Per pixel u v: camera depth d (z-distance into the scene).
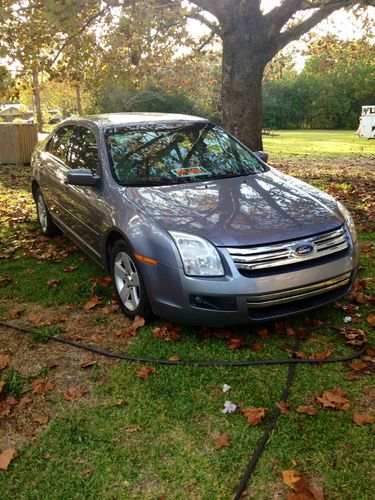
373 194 8.84
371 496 2.35
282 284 3.46
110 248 4.39
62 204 5.46
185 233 3.53
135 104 37.59
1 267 5.57
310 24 9.92
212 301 3.50
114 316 4.25
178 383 3.26
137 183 4.33
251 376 3.30
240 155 5.00
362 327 3.89
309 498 2.33
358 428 2.79
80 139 5.37
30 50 9.27
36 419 2.97
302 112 56.44
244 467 2.56
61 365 3.55
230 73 9.94
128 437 2.80
